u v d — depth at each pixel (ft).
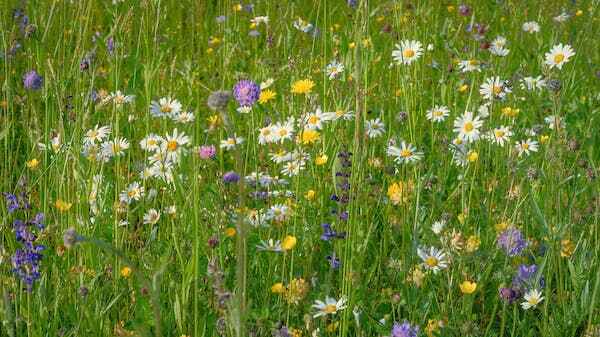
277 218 6.43
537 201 6.28
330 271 5.88
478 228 6.34
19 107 8.17
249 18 10.14
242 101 5.37
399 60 7.72
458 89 8.06
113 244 6.16
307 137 6.70
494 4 10.57
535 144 6.95
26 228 5.69
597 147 7.53
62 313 5.84
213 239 5.84
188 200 6.14
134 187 6.69
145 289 5.70
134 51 8.27
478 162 7.00
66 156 6.23
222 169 6.89
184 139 6.77
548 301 5.77
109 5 9.77
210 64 8.90
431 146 7.41
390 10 9.23
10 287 5.74
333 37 8.57
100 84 8.34
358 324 5.60
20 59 8.61
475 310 6.04
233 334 5.22
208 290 5.95
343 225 6.30
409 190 6.43
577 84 8.18
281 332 5.54
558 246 5.88
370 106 7.97
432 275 6.07
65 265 6.04
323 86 7.63
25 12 9.20
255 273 6.28
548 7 10.08
